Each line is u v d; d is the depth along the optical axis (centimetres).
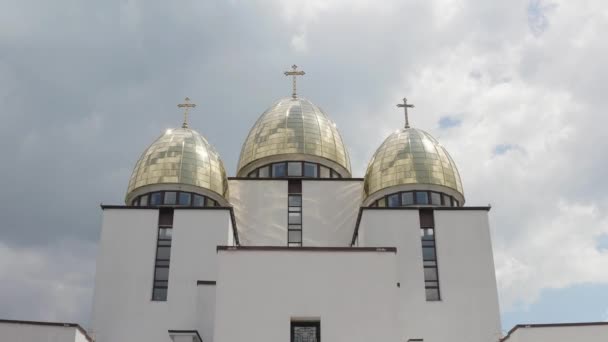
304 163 4369
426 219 3722
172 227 3578
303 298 2845
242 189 4153
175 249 3503
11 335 2798
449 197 4000
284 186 4166
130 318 3362
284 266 2891
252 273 2875
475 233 3662
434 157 4041
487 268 3588
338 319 2819
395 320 2822
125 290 3422
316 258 2911
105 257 3488
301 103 4631
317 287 2864
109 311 3375
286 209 4112
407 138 4131
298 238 4062
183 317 3369
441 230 3669
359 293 2862
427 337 3431
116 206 3597
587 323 2925
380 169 4047
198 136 4134
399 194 3962
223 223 3578
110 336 3328
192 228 3556
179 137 4056
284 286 2859
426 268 3612
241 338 2775
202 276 3456
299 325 2842
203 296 3375
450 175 4025
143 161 3984
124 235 3541
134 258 3494
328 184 4203
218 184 3962
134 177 3950
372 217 3691
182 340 3116
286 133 4400
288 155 4341
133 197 3909
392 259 2922
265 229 4062
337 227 4109
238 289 2848
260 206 4112
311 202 4150
